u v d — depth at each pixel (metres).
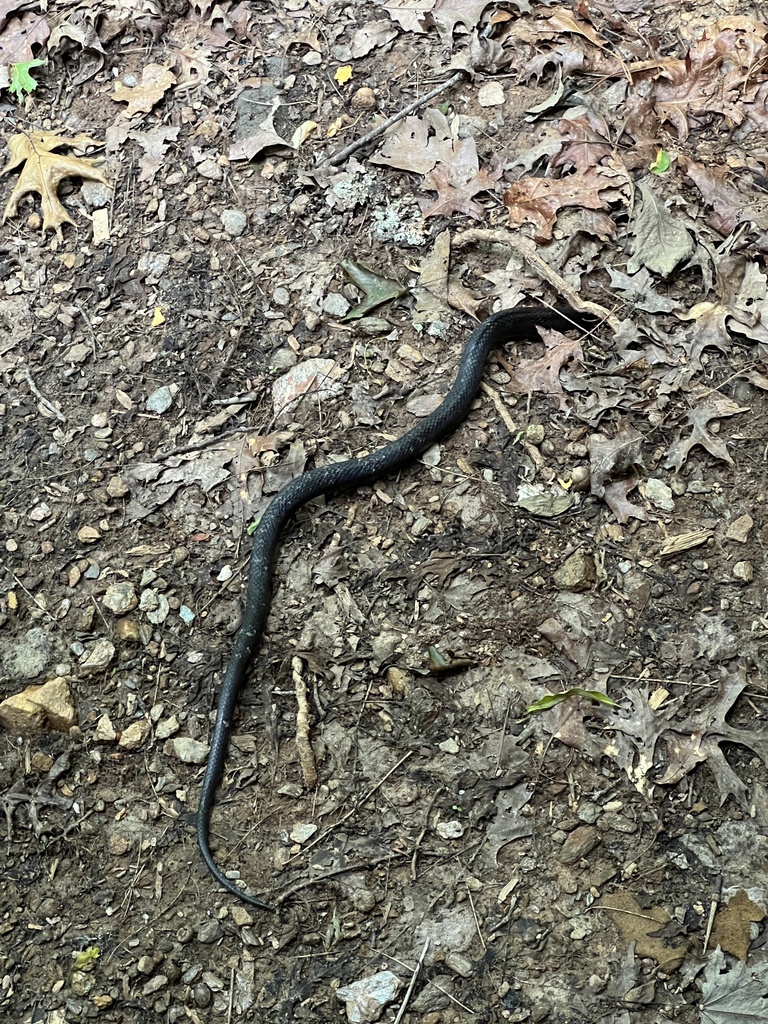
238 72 1.66
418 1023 1.08
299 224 1.53
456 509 1.31
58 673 1.26
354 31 1.67
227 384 1.42
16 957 1.13
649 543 1.28
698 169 1.48
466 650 1.23
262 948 1.12
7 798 1.20
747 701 1.19
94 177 1.59
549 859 1.13
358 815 1.16
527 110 1.57
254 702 1.23
